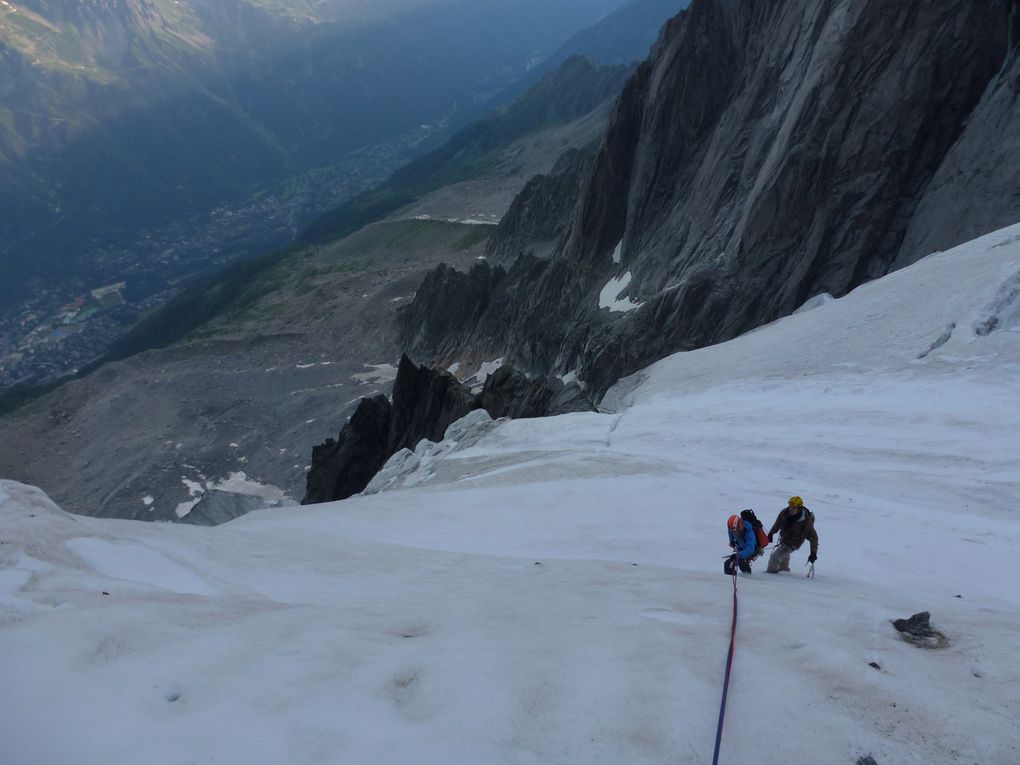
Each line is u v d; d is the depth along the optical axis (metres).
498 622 8.41
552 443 34.72
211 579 10.84
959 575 13.94
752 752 5.23
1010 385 24.41
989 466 19.50
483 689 6.16
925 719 5.59
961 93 54.12
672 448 28.77
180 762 5.18
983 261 34.66
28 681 6.27
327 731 5.54
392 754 5.24
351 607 9.52
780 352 37.81
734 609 7.86
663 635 7.66
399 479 39.81
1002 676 6.37
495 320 119.69
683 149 86.88
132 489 111.69
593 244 101.38
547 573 12.62
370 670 6.62
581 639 7.45
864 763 5.10
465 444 39.44
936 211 52.09
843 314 38.88
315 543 16.81
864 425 25.06
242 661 6.82
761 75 75.31
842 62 57.78
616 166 97.69
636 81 95.38
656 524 18.62
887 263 54.78
